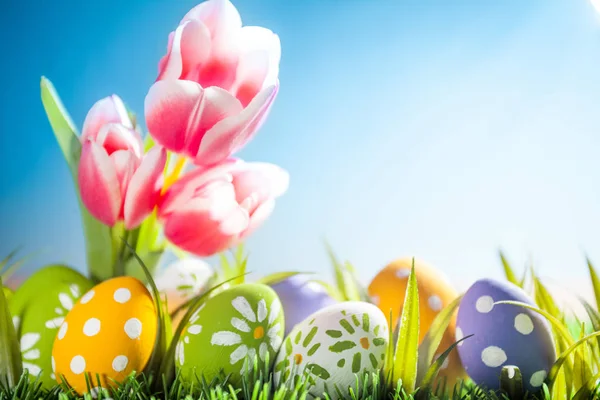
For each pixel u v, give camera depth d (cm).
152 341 60
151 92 67
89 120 68
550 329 60
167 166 67
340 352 58
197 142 67
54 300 62
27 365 61
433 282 63
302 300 63
